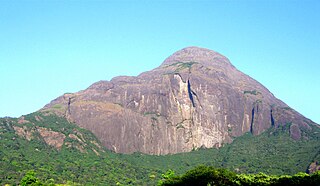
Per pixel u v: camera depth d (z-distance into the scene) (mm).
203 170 127938
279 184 118250
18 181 168125
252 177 124000
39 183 154000
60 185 165625
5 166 186000
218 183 126250
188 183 130875
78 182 193250
